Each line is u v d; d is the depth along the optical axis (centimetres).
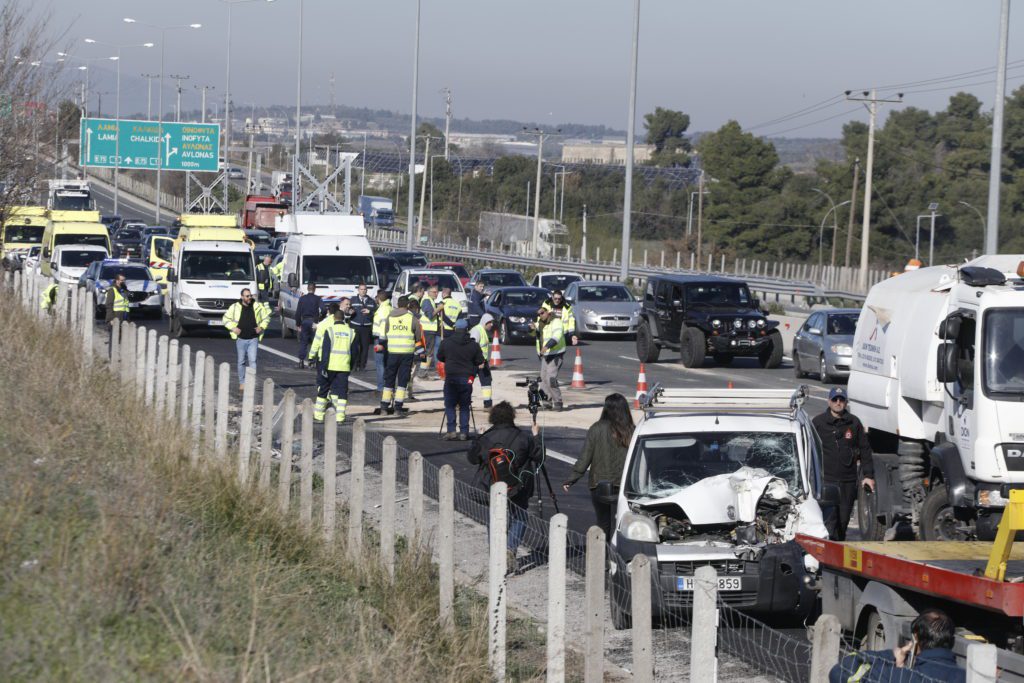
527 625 2475
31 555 2203
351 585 2559
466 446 4838
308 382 6750
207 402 3750
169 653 1889
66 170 17800
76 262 11531
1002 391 3056
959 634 1980
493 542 2172
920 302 3575
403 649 2098
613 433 3086
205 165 17200
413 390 6625
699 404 3130
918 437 3584
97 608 1988
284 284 9469
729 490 2750
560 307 6812
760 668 2288
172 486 3000
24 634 1864
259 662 1891
